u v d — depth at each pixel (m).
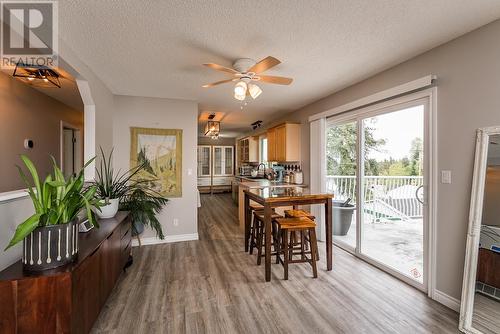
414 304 2.22
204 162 9.73
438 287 2.26
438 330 1.88
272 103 4.43
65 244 1.49
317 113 4.19
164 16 1.78
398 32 2.02
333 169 4.02
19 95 3.12
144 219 3.52
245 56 2.45
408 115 2.67
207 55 2.43
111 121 3.64
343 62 2.61
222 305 2.21
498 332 1.79
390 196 2.95
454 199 2.12
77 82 2.66
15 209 1.59
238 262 3.17
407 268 2.79
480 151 1.91
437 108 2.25
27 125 3.30
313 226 2.71
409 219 2.81
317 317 2.03
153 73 2.90
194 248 3.71
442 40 2.15
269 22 1.87
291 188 3.91
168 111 4.04
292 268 2.97
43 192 1.47
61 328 1.39
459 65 2.07
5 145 2.87
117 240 2.43
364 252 3.28
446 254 2.19
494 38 1.85
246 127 7.52
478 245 1.91
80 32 1.99
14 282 1.33
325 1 1.62
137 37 2.08
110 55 2.42
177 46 2.24
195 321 1.98
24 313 1.35
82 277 1.58
